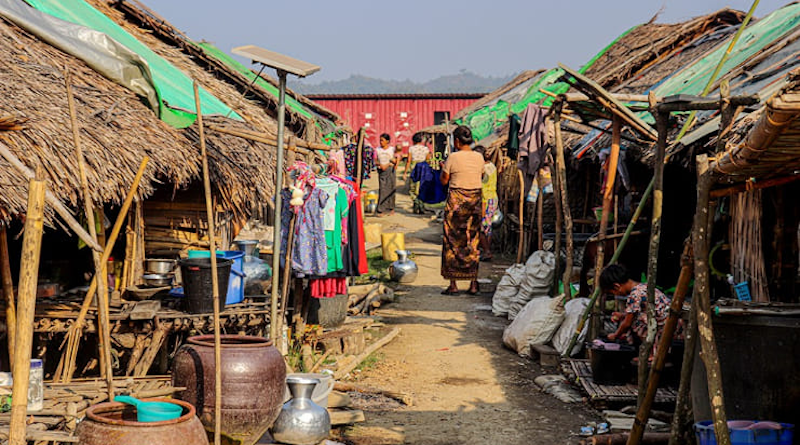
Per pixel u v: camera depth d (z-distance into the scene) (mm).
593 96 8500
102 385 5902
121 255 8500
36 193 3322
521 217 13594
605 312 10086
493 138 19453
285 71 6641
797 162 3803
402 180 30875
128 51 7793
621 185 11867
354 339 8781
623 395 7031
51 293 7371
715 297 8773
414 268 13719
